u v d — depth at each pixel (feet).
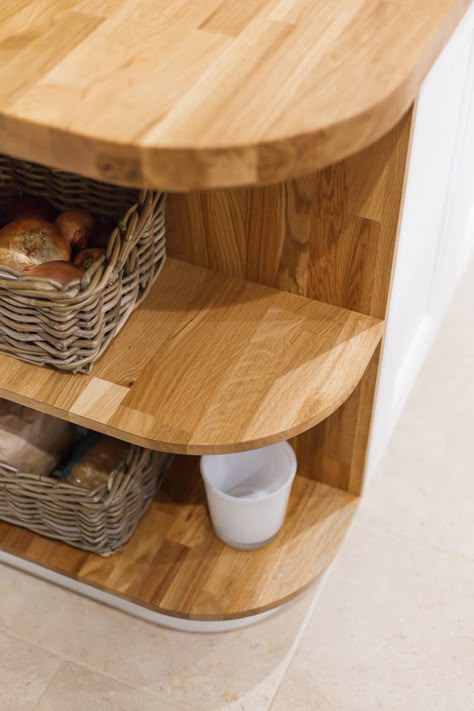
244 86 2.71
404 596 4.61
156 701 4.27
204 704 4.25
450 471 5.12
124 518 4.26
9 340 3.53
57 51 2.87
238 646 4.44
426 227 4.08
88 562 4.41
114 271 3.34
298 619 4.52
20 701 4.27
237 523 4.26
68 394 3.52
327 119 2.58
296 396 3.51
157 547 4.46
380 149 3.21
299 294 3.89
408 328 4.53
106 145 2.54
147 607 4.33
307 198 3.50
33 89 2.72
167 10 3.04
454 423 5.33
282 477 4.46
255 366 3.61
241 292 3.90
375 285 3.67
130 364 3.63
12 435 4.09
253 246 3.80
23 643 4.46
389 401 4.68
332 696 4.28
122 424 3.43
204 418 3.45
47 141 2.62
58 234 3.54
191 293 3.90
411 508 4.96
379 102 2.64
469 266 6.08
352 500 4.70
